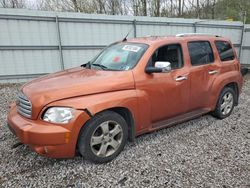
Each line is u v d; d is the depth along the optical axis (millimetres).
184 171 3189
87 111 3041
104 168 3254
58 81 3367
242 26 13273
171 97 4004
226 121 5051
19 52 9125
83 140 3127
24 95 3217
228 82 5031
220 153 3678
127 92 3438
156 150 3740
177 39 4270
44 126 2910
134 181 2979
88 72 3766
